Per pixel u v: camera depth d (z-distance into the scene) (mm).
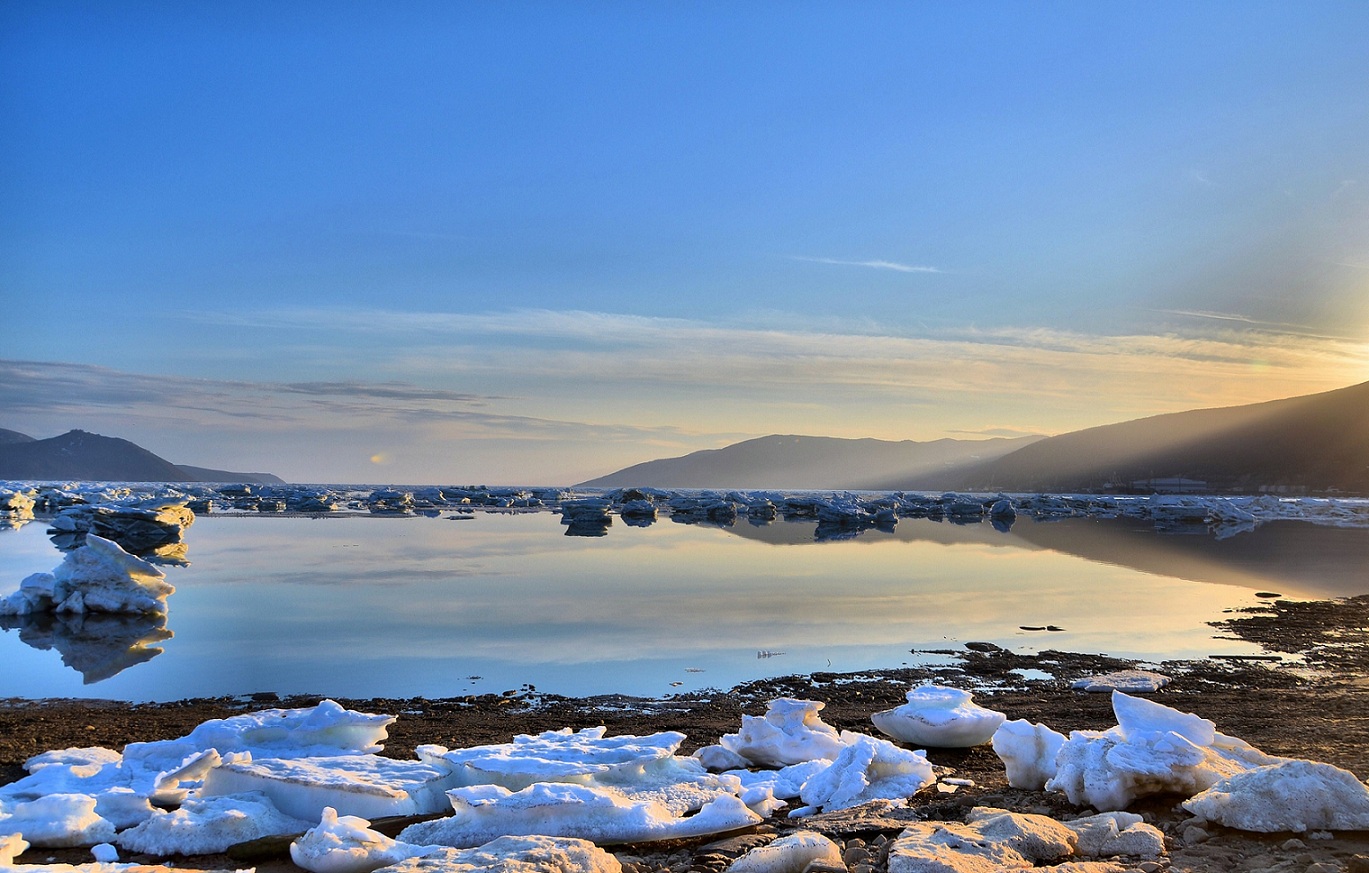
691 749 11523
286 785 8125
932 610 25859
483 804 7348
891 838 7273
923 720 11023
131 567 25469
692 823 7562
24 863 7215
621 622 23766
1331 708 13031
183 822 7488
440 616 24797
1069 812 7770
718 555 45125
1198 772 7688
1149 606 26453
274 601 27562
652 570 37375
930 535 63219
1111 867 6070
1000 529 71750
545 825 7309
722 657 18938
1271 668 17031
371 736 10234
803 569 38156
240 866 7109
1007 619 24047
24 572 34312
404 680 16906
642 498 106188
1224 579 34188
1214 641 20328
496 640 21125
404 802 8062
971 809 7809
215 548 46625
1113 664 17594
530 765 8211
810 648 19922
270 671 17828
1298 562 41562
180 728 12820
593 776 8383
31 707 14633
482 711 14203
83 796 7883
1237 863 6199
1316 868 5824
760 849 6473
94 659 19031
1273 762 8172
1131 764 7668
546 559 42094
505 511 92625
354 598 28219
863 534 63938
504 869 5785
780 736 10203
